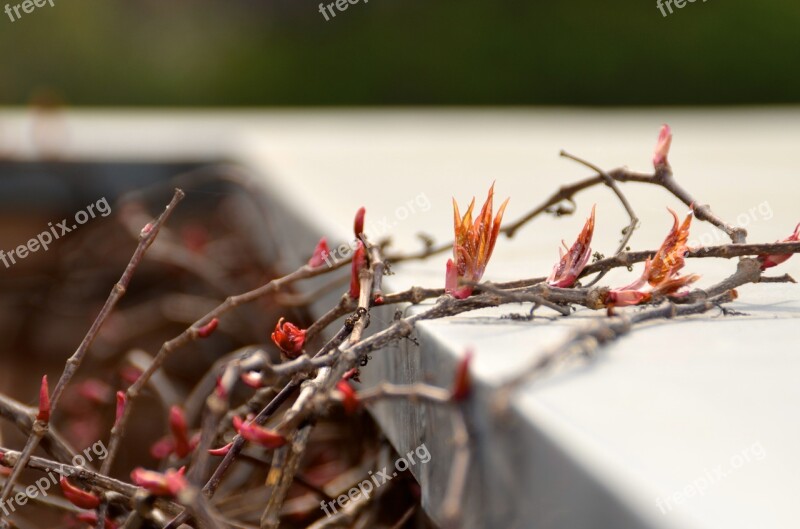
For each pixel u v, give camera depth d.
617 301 0.51
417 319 0.50
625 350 0.48
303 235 0.82
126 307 1.16
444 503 0.48
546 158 1.29
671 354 0.48
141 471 0.45
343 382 0.47
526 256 0.64
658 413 0.44
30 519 0.71
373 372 0.57
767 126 1.88
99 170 1.38
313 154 1.35
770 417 0.44
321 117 2.45
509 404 0.44
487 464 0.45
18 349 1.16
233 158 1.48
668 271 0.51
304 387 0.48
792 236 0.54
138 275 1.16
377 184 0.99
